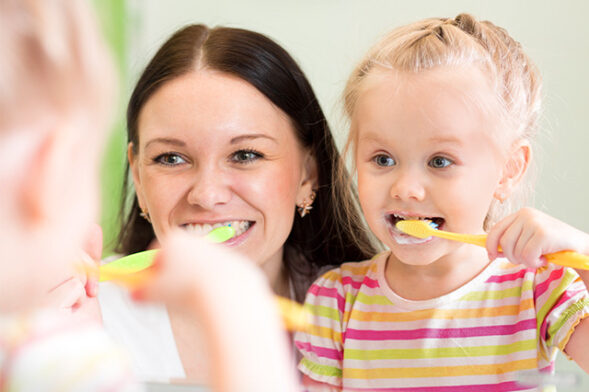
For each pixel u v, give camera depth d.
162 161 0.92
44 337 0.34
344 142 1.02
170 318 0.97
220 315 0.33
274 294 1.05
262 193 0.90
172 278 0.34
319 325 0.91
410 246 0.81
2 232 0.30
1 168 0.29
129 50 1.55
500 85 0.82
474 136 0.79
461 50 0.82
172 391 0.66
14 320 0.34
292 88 0.97
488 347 0.81
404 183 0.79
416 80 0.80
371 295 0.90
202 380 0.74
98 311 0.72
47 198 0.30
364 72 0.88
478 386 0.81
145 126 0.93
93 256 0.72
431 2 1.42
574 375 0.73
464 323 0.83
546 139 1.25
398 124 0.79
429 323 0.84
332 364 0.90
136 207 1.19
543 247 0.71
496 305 0.83
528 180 0.93
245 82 0.91
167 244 0.35
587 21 1.33
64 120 0.31
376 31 1.37
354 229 1.09
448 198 0.78
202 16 1.60
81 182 0.32
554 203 1.31
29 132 0.30
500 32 0.92
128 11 1.55
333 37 1.49
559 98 1.31
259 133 0.90
